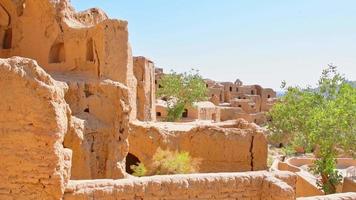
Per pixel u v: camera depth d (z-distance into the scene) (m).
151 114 32.16
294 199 9.41
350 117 18.55
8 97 8.49
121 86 15.71
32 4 19.03
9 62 8.55
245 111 56.06
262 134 18.48
